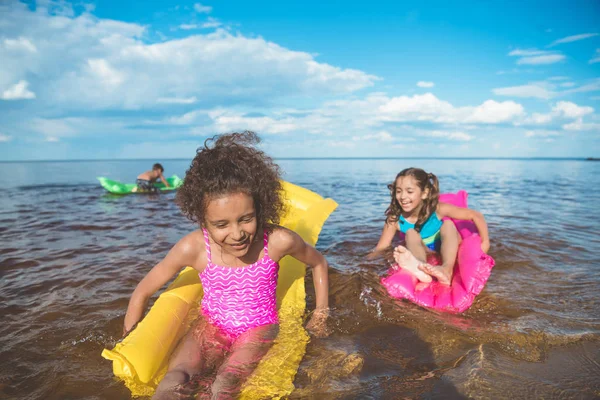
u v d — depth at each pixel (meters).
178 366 1.75
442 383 1.71
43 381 1.78
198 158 1.95
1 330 2.27
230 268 2.12
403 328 2.29
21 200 8.09
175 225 5.39
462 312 2.52
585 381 1.72
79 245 4.23
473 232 3.93
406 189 3.64
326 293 2.51
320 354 1.97
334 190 10.16
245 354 1.84
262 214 2.04
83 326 2.32
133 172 22.97
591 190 9.96
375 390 1.66
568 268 3.40
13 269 3.40
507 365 1.86
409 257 2.94
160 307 2.17
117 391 1.70
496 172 19.58
